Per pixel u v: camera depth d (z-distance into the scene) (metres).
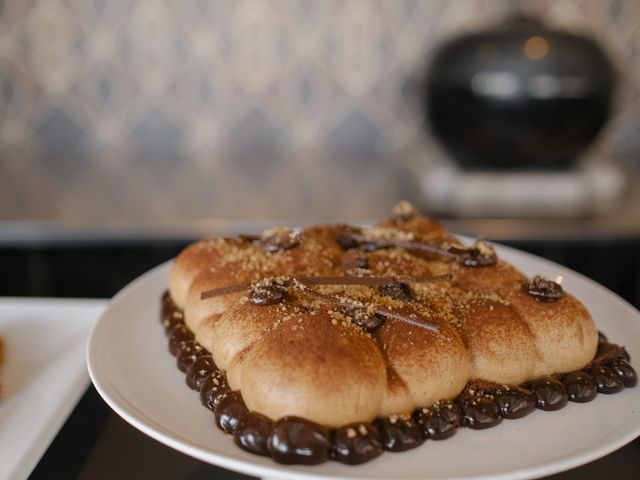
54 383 0.37
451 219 0.67
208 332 0.35
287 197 0.74
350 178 0.80
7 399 0.36
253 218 0.67
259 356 0.29
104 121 0.86
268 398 0.28
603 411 0.31
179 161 0.86
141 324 0.40
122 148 0.87
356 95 0.85
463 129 0.68
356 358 0.28
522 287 0.35
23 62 0.83
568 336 0.33
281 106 0.86
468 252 0.38
